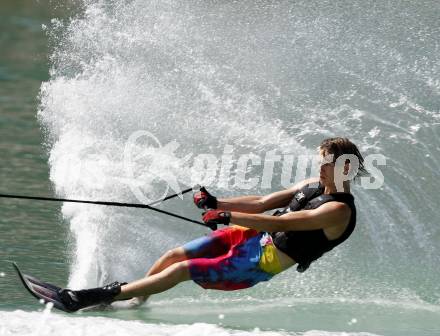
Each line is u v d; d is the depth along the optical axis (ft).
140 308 69.05
